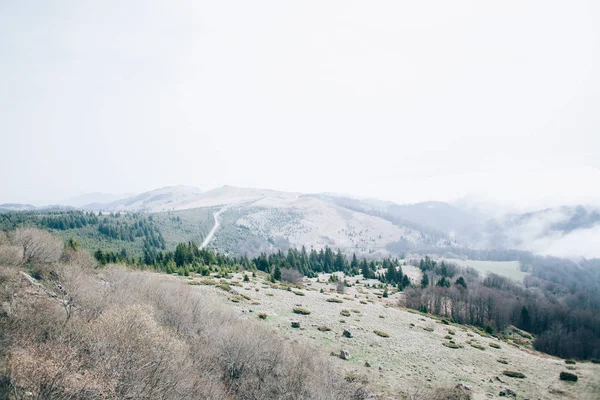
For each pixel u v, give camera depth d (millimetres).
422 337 57000
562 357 80188
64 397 14211
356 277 148375
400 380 36281
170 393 19000
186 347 26172
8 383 13734
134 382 17219
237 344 30469
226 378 27516
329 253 172250
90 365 16859
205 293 55375
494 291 120438
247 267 119938
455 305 99062
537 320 111062
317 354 36250
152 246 193625
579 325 105250
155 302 33812
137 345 19672
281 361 30750
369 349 45188
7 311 20141
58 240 43500
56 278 32062
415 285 123812
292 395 25891
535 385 42781
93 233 178625
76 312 24812
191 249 114875
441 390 34562
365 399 28516
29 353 15844
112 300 28875
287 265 125250
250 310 51906
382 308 76312
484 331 85312
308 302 68000
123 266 49625
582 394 40844
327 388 27875
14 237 38062
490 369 46750
